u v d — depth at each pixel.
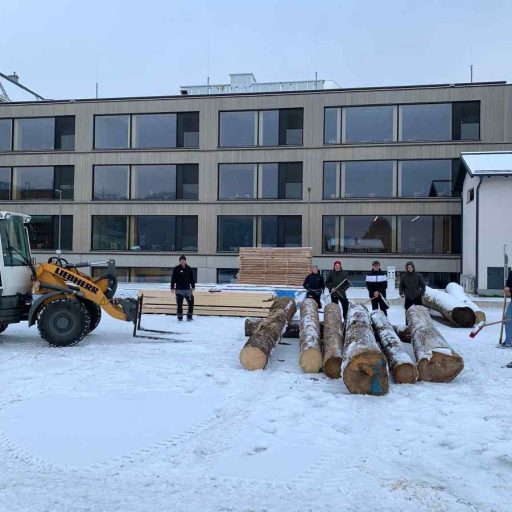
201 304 15.23
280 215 27.20
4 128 29.64
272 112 27.47
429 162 26.22
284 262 20.41
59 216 29.00
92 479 4.25
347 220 26.81
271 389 6.92
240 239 27.64
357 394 6.68
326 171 27.05
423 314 9.45
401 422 5.63
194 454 4.75
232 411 5.98
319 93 26.86
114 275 10.82
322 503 3.83
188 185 28.16
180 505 3.80
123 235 28.64
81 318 9.94
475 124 25.84
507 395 6.68
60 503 3.84
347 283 12.77
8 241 10.05
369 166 26.69
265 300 14.94
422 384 7.26
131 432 5.31
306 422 5.61
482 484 4.12
